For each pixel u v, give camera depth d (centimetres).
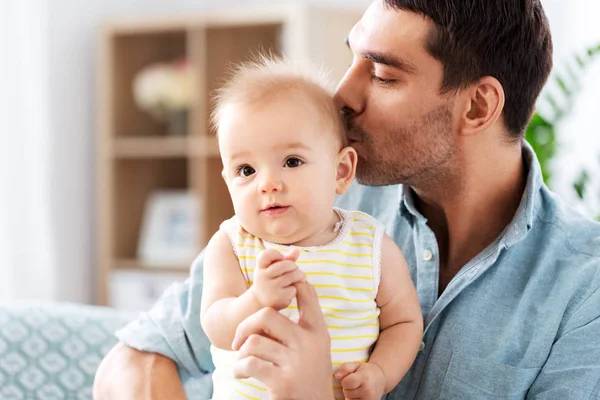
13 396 151
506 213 126
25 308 156
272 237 101
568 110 235
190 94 331
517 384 113
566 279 117
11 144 287
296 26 302
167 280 332
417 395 120
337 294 101
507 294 119
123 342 132
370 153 118
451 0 113
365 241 105
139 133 353
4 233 283
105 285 337
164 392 121
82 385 152
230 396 101
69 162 332
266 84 102
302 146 100
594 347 111
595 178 250
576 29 286
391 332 106
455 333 118
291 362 90
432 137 118
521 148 129
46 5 315
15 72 289
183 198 349
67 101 331
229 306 95
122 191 347
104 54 332
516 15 119
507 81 120
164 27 327
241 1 366
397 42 114
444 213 128
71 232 334
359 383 96
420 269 124
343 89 117
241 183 101
